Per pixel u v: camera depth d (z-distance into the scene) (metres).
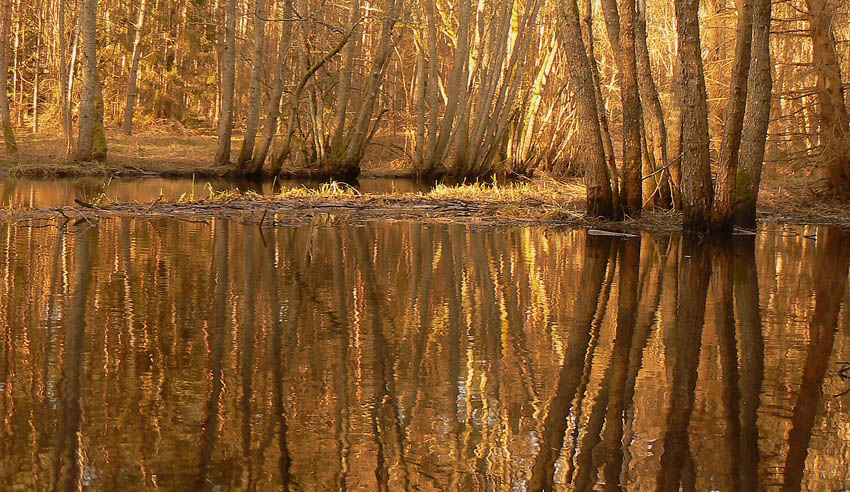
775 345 5.64
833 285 8.32
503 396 4.39
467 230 13.54
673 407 4.25
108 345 5.31
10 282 7.59
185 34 47.38
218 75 48.34
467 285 8.03
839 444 3.72
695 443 3.73
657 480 3.31
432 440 3.71
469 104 30.66
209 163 31.28
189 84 50.12
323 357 5.12
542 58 32.81
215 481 3.20
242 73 49.94
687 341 5.74
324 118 35.50
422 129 31.27
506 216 15.84
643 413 4.14
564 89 31.72
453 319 6.37
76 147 30.06
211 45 47.69
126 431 3.76
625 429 3.90
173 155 34.41
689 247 11.59
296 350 5.27
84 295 7.02
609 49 29.73
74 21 42.09
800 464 3.49
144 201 18.12
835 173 19.34
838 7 19.33
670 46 30.22
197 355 5.11
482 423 3.96
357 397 4.33
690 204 13.34
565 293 7.68
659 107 15.54
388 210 16.92
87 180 25.81
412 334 5.83
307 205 17.41
